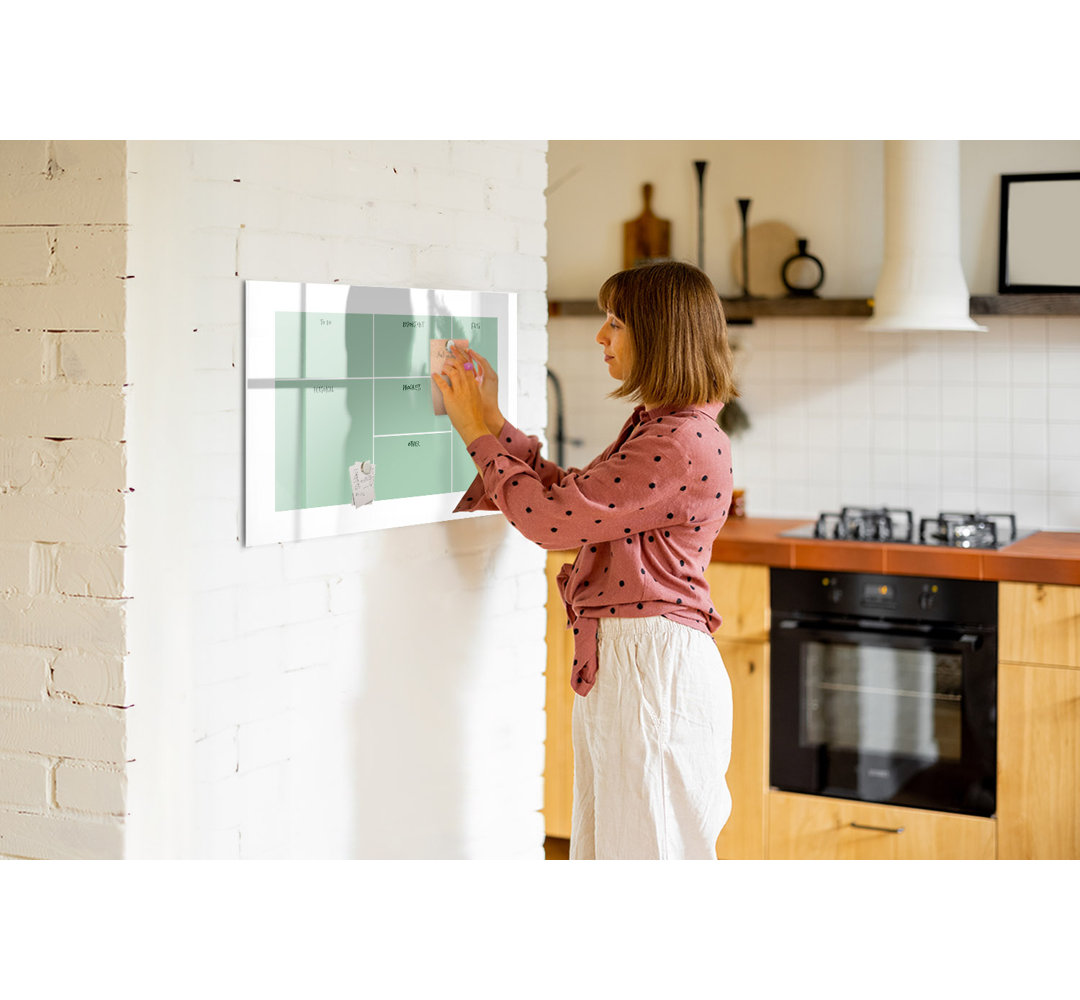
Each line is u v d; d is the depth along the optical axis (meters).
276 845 2.06
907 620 3.34
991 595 3.24
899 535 3.64
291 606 2.06
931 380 3.89
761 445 4.12
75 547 1.81
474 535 2.46
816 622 3.45
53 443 1.81
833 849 3.46
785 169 4.00
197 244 1.85
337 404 2.10
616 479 2.09
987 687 3.25
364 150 2.15
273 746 2.04
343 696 2.17
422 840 2.37
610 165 4.23
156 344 1.80
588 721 2.23
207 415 1.88
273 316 1.97
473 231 2.42
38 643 1.85
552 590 3.78
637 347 2.19
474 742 2.49
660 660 2.15
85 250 1.78
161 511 1.83
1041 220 3.68
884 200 3.66
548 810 3.83
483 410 2.35
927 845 3.34
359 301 2.13
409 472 2.27
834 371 4.00
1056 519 3.77
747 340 4.11
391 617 2.27
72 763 1.84
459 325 2.37
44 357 1.81
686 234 4.14
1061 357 3.73
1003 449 3.82
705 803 2.19
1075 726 3.15
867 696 3.41
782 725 3.51
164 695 1.85
